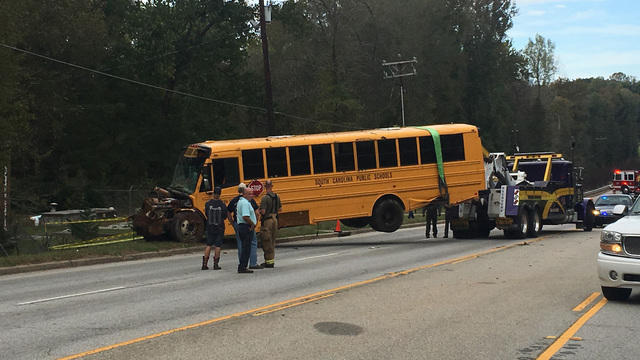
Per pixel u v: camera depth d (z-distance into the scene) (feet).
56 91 150.71
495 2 318.65
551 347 26.30
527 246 71.31
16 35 91.30
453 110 285.84
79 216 113.09
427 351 25.76
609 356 25.00
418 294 38.99
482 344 26.84
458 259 58.08
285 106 217.15
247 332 29.22
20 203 115.14
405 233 103.96
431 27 266.77
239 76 183.01
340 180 80.38
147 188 161.48
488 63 314.14
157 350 26.04
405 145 82.94
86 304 38.22
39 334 29.73
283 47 232.94
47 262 60.54
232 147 77.56
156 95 173.68
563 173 95.25
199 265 59.41
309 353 25.46
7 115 89.71
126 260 66.33
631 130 601.21
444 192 83.51
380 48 233.76
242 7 171.94
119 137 174.70
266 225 55.36
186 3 165.58
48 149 155.53
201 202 77.15
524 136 369.71
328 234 96.58
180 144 176.86
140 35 159.12
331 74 210.38
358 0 229.25
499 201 82.38
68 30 146.92
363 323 30.94
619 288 36.17
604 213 112.57
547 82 454.81
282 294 40.40
